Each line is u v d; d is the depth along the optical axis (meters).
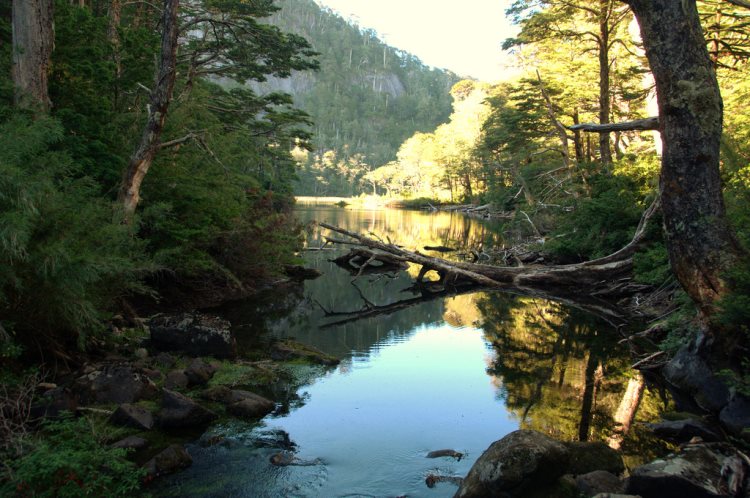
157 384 6.79
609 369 8.49
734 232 6.46
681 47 6.28
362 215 56.16
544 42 26.94
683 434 5.79
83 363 7.05
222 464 5.03
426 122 181.25
